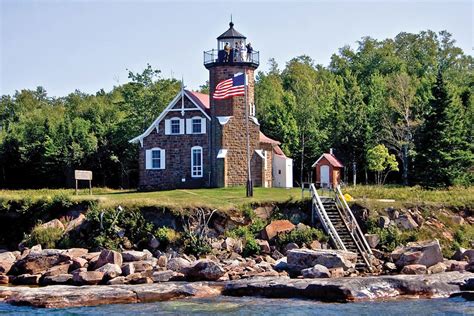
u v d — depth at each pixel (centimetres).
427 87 8444
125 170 8262
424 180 6331
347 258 3775
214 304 3014
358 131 7812
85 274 3500
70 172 8225
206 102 6506
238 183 5972
